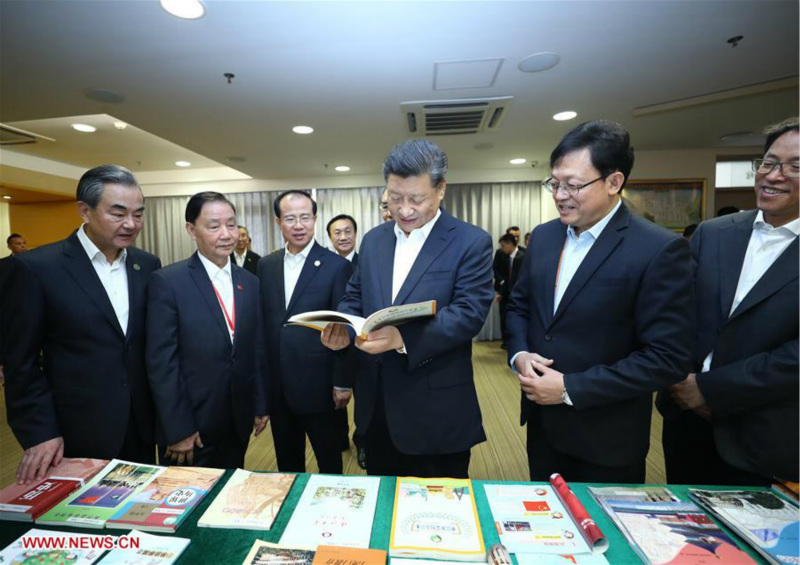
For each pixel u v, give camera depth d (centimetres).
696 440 119
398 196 101
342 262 183
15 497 85
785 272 95
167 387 122
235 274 145
